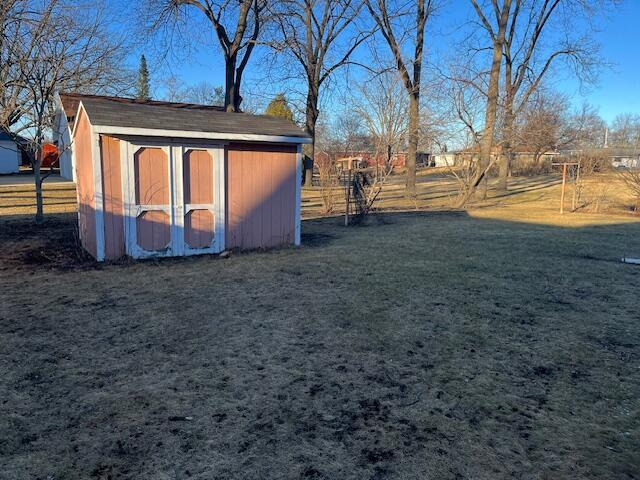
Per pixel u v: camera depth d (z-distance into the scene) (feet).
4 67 31.48
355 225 40.91
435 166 151.33
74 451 8.02
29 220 36.60
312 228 38.96
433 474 7.56
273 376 11.09
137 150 23.45
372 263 24.31
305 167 76.28
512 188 85.97
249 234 27.71
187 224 25.30
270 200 28.22
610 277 21.72
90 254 25.03
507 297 18.28
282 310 16.21
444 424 9.12
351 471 7.61
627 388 10.81
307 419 9.20
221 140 25.55
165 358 12.05
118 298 17.40
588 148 83.76
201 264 23.56
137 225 23.98
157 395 10.07
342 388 10.54
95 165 22.54
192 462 7.77
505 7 56.34
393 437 8.62
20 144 36.55
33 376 10.92
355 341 13.43
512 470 7.71
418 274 21.94
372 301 17.46
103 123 21.80
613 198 63.67
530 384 10.94
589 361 12.34
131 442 8.30
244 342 13.23
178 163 24.56
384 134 49.06
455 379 11.11
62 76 33.42
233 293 18.29
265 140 26.12
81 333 13.76
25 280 19.88
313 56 70.54
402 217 47.44
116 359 11.94
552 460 8.01
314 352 12.59
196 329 14.23
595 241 32.19
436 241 31.83
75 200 46.65
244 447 8.21
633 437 8.78
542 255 27.04
